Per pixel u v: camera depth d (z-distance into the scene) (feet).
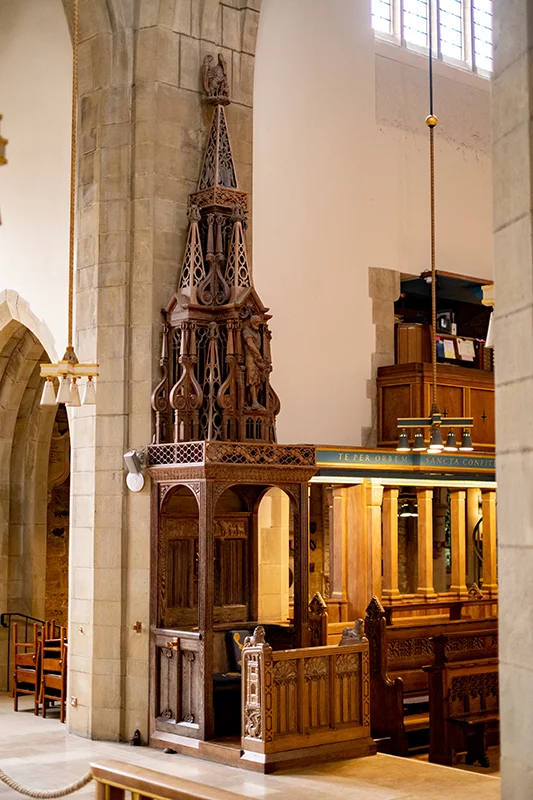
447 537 58.59
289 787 32.14
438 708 38.09
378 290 50.01
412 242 51.85
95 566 41.37
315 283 47.37
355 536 46.55
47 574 59.31
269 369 40.83
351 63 50.06
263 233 45.50
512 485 14.10
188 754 37.22
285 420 45.62
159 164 42.04
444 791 31.48
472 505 51.29
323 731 35.76
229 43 44.62
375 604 40.27
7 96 50.98
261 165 45.70
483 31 58.23
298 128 47.42
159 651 39.58
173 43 42.83
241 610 41.70
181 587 40.70
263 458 38.81
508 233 14.34
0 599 54.29
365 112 50.42
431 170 46.11
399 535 58.18
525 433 13.79
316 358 47.11
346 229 48.91
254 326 40.60
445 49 55.88
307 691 35.58
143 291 41.65
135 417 41.39
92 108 43.42
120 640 40.78
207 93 43.27
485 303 31.24
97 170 42.96
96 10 42.93
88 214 43.21
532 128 13.78
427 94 53.57
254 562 42.14
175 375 41.06
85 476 42.19
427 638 43.39
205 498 37.47
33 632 54.60
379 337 49.88
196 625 40.75
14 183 50.03
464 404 50.24
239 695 38.40
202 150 43.34
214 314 40.96
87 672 41.27
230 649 40.04
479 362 53.26
